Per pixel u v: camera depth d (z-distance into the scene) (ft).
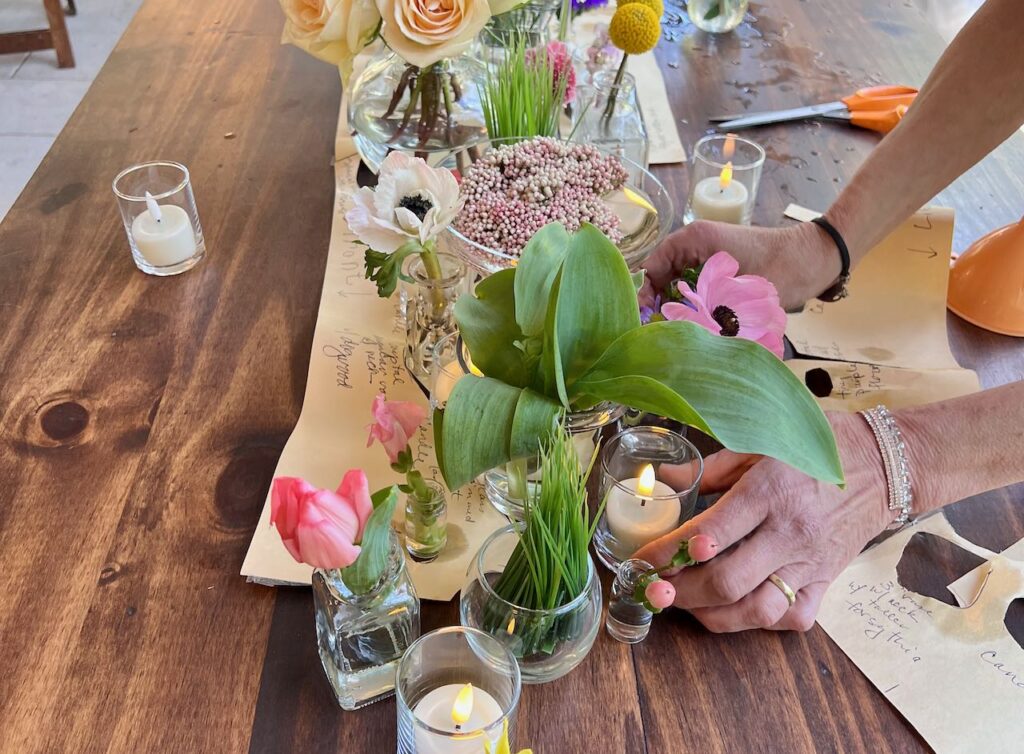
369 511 1.51
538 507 1.64
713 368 1.60
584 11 4.19
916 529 2.15
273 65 3.86
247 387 2.45
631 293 1.68
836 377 2.54
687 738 1.74
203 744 1.70
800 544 1.94
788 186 3.26
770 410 1.56
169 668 1.81
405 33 2.50
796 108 3.64
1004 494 2.24
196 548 2.03
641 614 1.83
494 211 2.39
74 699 1.75
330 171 3.28
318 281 2.82
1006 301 2.70
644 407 1.60
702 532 1.88
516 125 2.91
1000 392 2.14
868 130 3.58
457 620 1.94
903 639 1.92
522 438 1.56
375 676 1.74
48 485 2.16
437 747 1.46
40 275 2.79
